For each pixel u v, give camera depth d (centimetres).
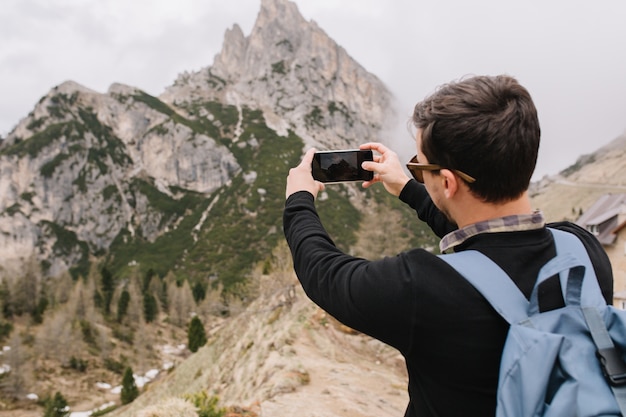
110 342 8756
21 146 19275
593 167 17625
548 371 110
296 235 158
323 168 194
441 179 140
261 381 1334
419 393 136
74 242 17925
